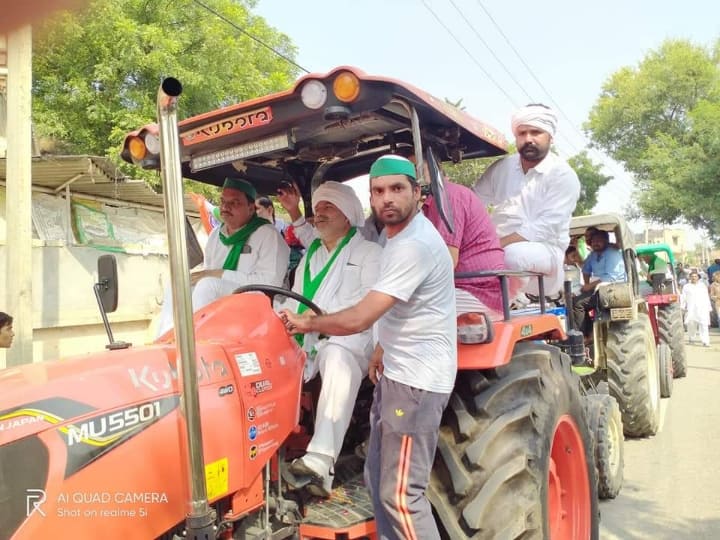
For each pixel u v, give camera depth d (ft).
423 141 11.53
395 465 8.39
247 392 8.04
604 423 15.44
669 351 27.55
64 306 31.76
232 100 47.21
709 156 79.56
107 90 42.63
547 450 9.68
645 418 20.65
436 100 9.71
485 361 9.20
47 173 30.68
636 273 24.07
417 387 8.36
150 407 7.04
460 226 10.58
